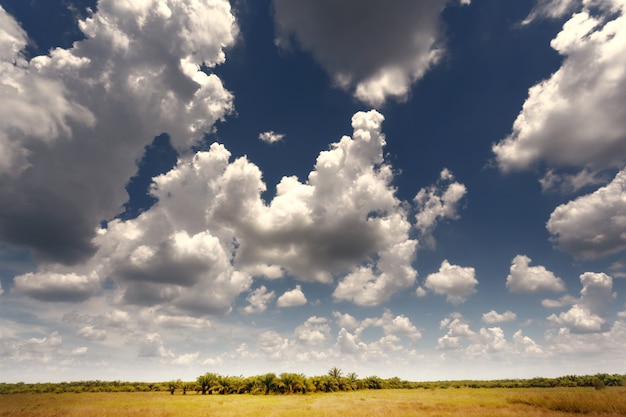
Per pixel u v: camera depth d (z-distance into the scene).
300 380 62.19
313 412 28.66
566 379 83.38
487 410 28.02
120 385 98.44
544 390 58.22
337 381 73.25
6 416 29.02
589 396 28.95
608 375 79.50
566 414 24.91
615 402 25.88
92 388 77.88
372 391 69.81
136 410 31.23
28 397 53.16
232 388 63.97
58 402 42.25
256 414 27.94
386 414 26.44
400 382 92.44
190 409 32.12
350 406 33.62
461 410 28.30
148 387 83.56
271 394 59.88
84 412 30.20
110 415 28.33
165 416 27.44
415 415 25.42
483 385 92.75
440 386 93.75
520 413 25.70
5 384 93.00
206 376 64.94
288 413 28.11
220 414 28.20
